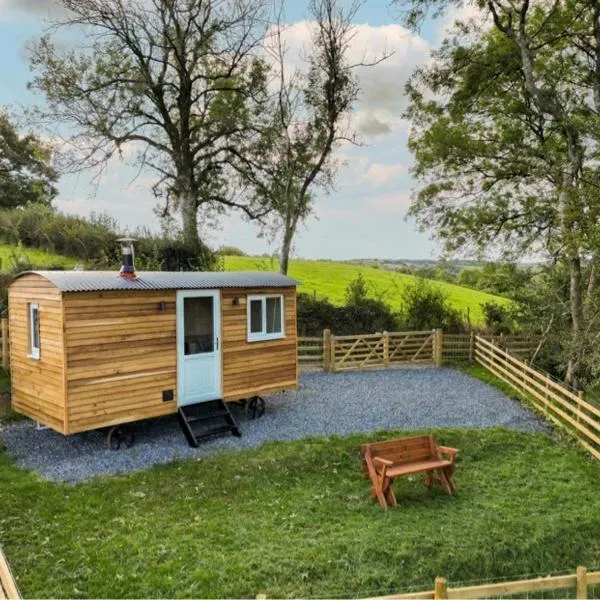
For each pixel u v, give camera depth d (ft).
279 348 40.27
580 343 47.70
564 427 38.40
